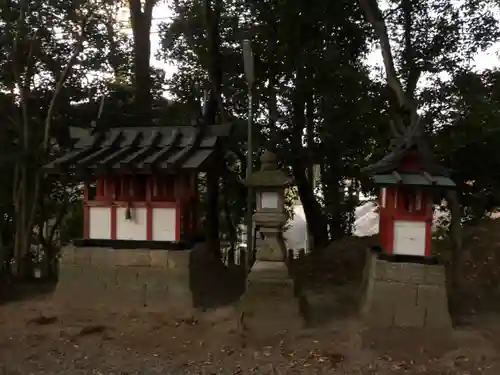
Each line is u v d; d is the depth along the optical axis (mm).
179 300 7438
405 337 6453
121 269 7680
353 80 10711
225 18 11633
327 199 13094
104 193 7910
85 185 7941
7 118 10273
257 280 6941
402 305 6691
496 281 9180
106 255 7742
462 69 10891
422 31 11148
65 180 10250
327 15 10562
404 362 5867
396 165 6812
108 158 7512
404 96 8789
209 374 5586
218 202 12555
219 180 12891
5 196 10461
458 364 5793
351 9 10742
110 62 11234
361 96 10867
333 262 11391
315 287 9781
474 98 10578
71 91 10812
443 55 11039
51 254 12148
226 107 11898
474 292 8695
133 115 10938
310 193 12891
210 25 11250
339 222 13422
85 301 7777
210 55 11336
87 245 7910
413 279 6684
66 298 7855
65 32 10320
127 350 6270
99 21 10570
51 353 6180
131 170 7234
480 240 10859
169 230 7668
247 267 8430
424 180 6590
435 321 6586
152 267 7566
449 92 10930
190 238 8070
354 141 11398
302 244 19656
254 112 11547
